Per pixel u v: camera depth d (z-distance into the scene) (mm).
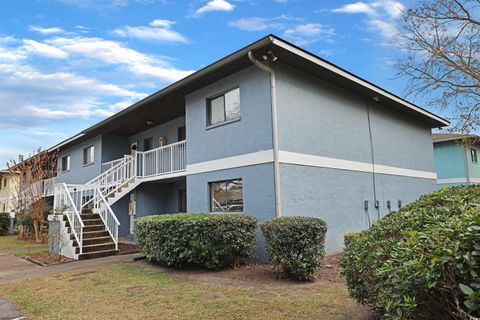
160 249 8680
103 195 13664
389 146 14195
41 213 17438
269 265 8680
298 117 10148
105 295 6371
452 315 2277
